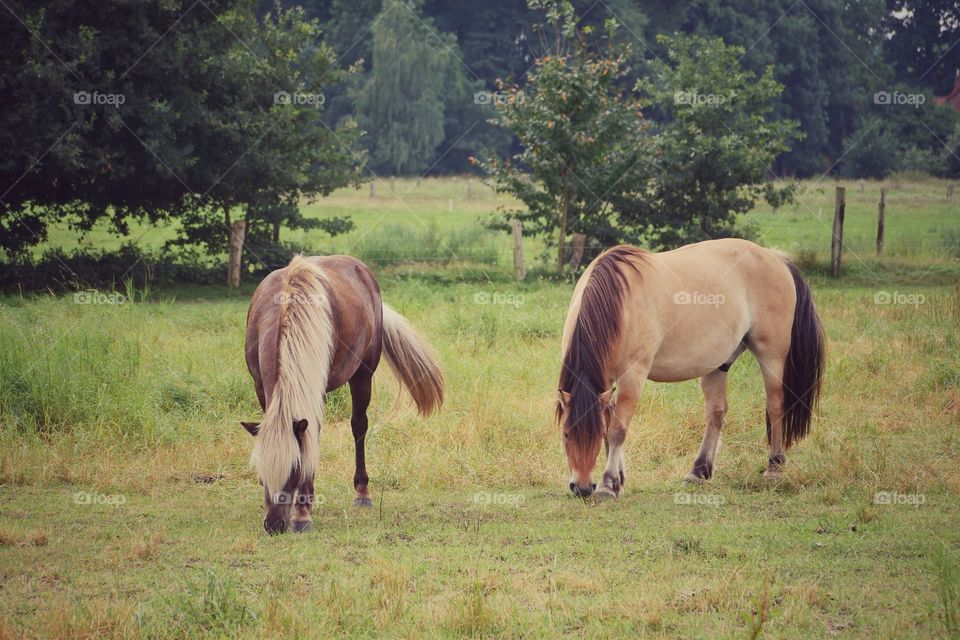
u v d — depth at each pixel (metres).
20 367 12.45
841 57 89.06
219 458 11.38
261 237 27.64
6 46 22.38
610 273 10.33
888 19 91.31
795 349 11.57
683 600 7.13
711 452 11.34
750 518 9.58
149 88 24.08
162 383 13.26
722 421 11.45
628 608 6.93
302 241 32.22
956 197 58.19
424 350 11.10
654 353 10.57
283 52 27.28
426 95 74.75
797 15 87.88
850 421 13.10
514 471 11.17
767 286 11.54
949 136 75.88
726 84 29.47
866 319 19.25
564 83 26.56
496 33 83.50
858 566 7.98
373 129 74.69
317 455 8.53
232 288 25.47
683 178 28.31
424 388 11.06
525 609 6.96
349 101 78.25
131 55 23.56
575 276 26.78
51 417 11.98
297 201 28.91
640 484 11.08
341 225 28.48
